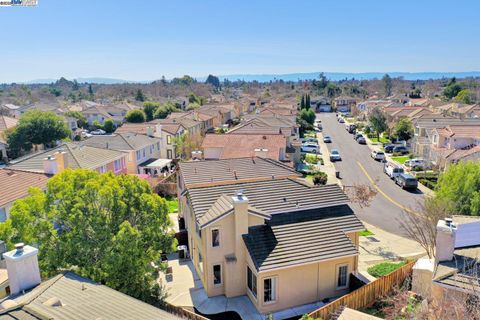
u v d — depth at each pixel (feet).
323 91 592.19
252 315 61.36
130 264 52.75
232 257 65.72
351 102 465.88
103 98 562.25
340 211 72.59
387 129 247.91
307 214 71.15
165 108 331.16
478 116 239.30
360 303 59.16
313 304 64.23
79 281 43.47
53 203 55.47
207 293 67.05
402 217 107.55
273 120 217.15
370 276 72.28
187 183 91.97
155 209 60.54
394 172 149.07
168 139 193.47
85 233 53.16
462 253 50.67
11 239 52.13
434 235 69.10
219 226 65.05
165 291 68.33
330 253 63.05
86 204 55.36
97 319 32.68
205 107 328.70
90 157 121.60
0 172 85.81
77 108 369.50
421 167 165.58
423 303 47.21
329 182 147.33
